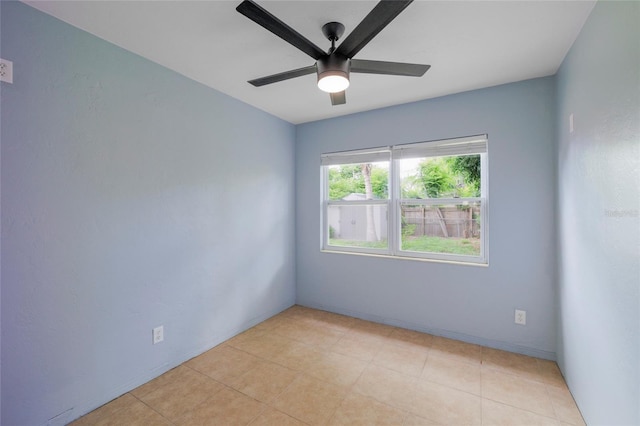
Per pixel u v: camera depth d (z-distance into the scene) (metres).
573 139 1.76
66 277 1.59
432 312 2.71
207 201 2.42
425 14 1.51
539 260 2.28
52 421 1.54
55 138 1.54
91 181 1.69
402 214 2.96
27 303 1.46
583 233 1.60
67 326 1.60
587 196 1.54
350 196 3.29
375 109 2.97
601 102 1.36
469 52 1.90
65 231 1.59
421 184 2.87
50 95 1.52
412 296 2.81
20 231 1.43
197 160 2.33
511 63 2.04
